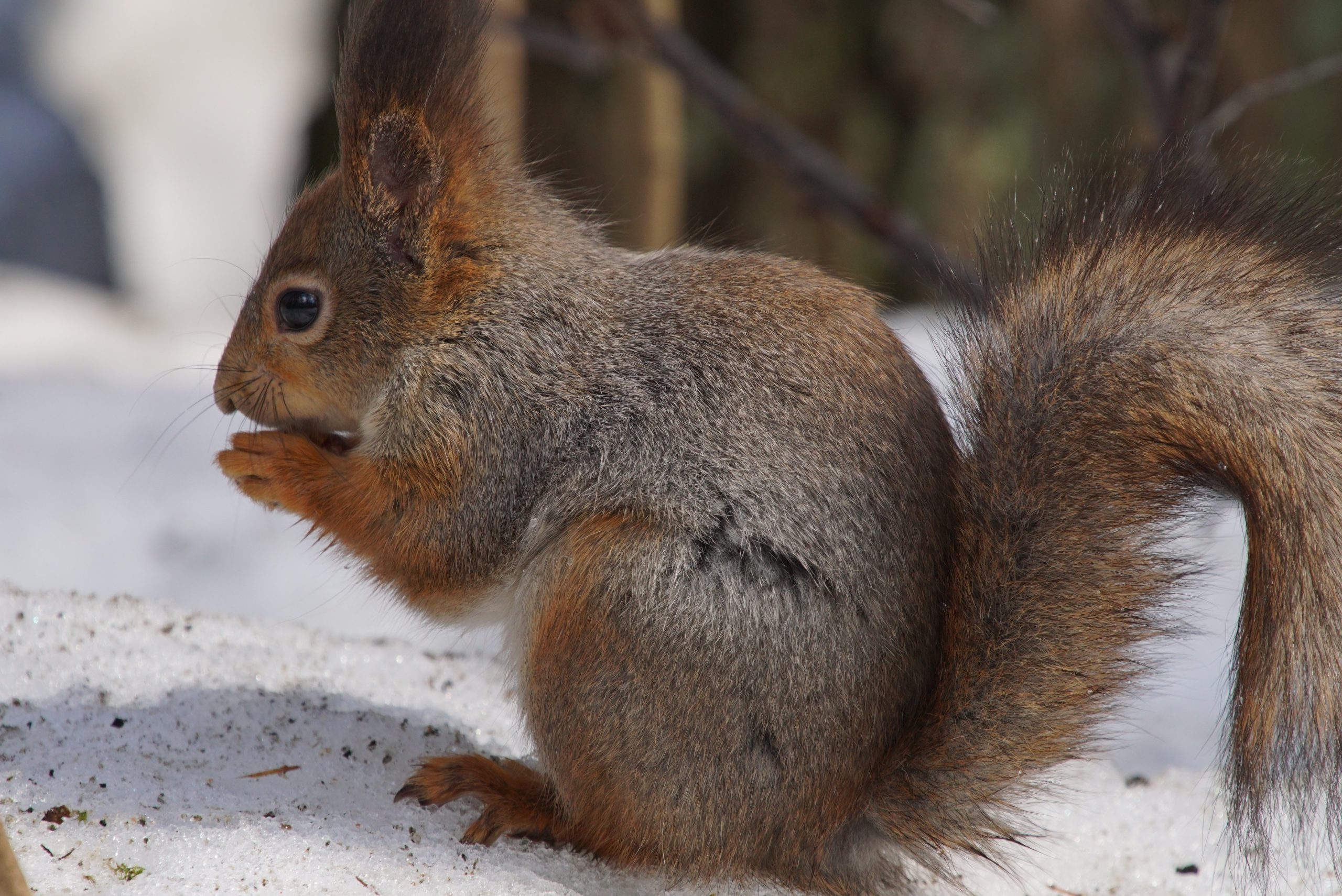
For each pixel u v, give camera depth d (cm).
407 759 275
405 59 276
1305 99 400
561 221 278
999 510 273
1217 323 273
